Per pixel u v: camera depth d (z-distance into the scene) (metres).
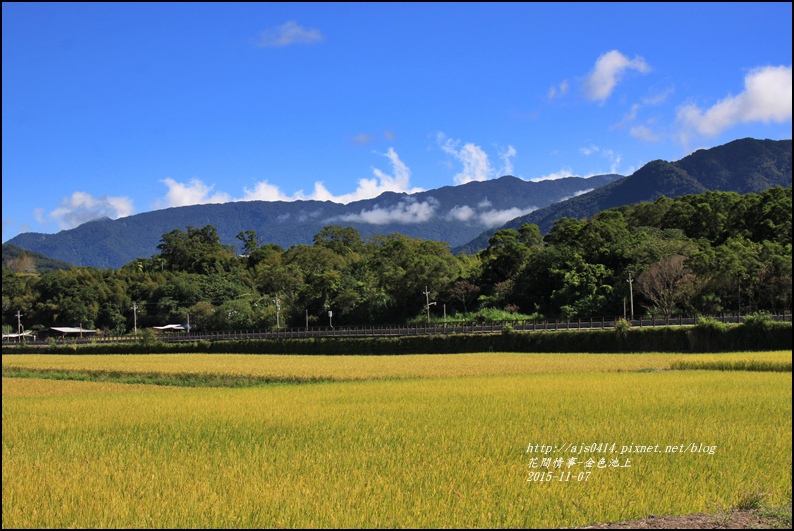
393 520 14.90
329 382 48.16
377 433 24.47
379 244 197.75
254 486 17.39
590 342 71.00
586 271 101.19
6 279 159.88
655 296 89.19
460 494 16.39
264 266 167.12
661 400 31.14
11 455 22.16
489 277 119.56
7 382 53.50
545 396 33.59
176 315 139.88
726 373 44.00
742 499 15.98
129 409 32.69
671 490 16.78
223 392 40.44
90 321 142.50
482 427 25.12
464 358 65.94
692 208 119.56
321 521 14.93
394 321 114.75
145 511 15.77
